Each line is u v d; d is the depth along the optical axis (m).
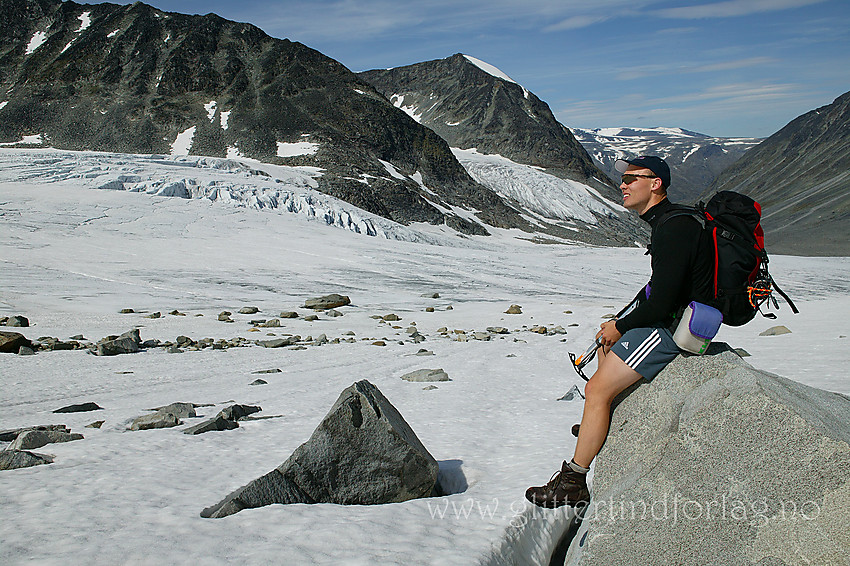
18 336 16.47
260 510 3.18
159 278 41.72
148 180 77.69
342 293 41.06
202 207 68.25
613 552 2.94
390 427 3.75
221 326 26.02
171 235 56.38
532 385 10.80
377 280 47.19
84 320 25.31
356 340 22.50
